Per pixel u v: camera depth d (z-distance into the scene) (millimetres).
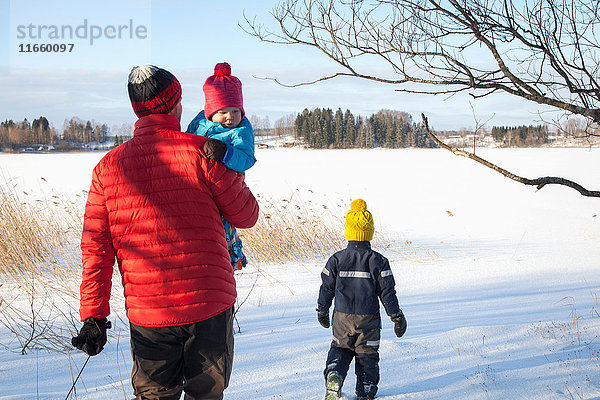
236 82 2578
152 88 2178
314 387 3404
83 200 15055
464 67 2578
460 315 5496
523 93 2557
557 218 13953
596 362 3754
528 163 36125
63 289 6617
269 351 4148
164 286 2066
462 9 2473
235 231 2637
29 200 15422
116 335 4746
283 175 29078
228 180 2178
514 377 3514
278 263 8570
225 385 2188
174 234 2080
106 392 3361
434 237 11117
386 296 3229
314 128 106438
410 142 97125
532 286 6957
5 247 7773
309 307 5848
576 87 2725
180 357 2158
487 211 15406
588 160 39188
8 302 6000
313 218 10602
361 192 20406
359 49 2625
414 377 3592
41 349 4371
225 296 2158
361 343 3217
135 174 2113
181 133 2199
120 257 2129
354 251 3309
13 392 3387
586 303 5984
